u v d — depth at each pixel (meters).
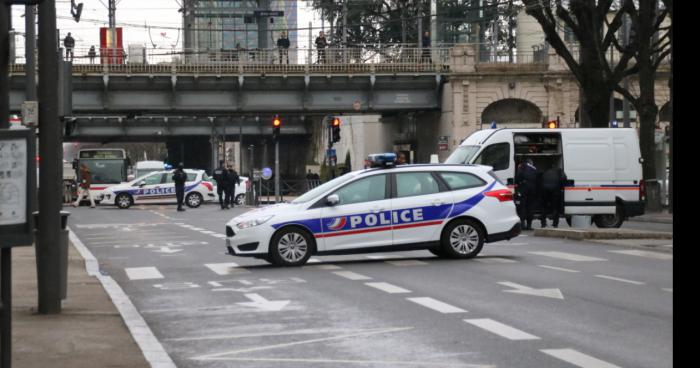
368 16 98.12
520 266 21.34
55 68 13.86
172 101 67.75
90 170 73.62
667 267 21.03
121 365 10.30
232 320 14.11
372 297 16.34
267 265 22.53
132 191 63.44
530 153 36.25
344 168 95.69
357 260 23.31
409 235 22.56
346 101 70.81
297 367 10.54
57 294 14.23
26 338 12.04
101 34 91.19
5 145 7.95
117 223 43.75
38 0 8.01
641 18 45.62
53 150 14.03
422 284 18.12
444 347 11.59
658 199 48.69
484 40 89.12
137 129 102.12
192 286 18.61
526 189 35.31
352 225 22.20
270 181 94.62
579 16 43.66
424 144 80.69
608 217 36.56
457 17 89.12
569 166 35.88
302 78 69.00
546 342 11.87
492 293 16.67
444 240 22.84
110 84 66.69
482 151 36.06
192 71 67.12
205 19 130.62
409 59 73.06
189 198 64.88
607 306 14.96
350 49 71.12
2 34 7.86
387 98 72.06
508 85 73.12
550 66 73.25
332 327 13.26
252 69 68.12
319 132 106.12
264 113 72.19
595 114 44.47
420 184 22.81
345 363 10.72
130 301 15.97
